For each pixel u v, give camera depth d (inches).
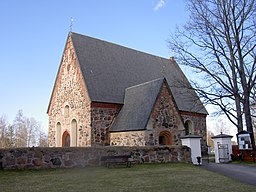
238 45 915.4
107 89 1050.7
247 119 888.9
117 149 699.4
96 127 976.9
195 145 797.9
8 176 507.2
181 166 686.5
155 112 888.9
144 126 850.1
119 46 1290.6
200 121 1284.4
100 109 995.3
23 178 485.7
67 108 1117.7
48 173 550.6
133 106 980.6
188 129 1225.4
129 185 411.5
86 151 658.8
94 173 553.9
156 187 394.0
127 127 911.0
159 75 1315.2
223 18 933.8
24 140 2711.6
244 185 409.4
